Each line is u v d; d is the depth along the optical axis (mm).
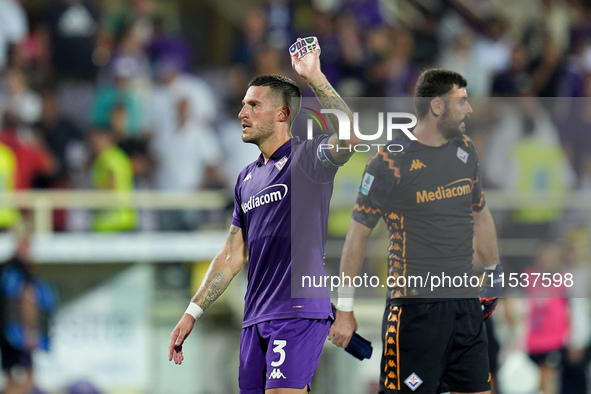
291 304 15539
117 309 31438
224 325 31703
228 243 16297
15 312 30203
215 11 46375
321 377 28500
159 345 31578
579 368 24562
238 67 38688
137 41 37438
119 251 31641
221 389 31453
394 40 38500
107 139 33719
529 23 41094
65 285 31234
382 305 21719
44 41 38062
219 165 35281
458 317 15570
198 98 35406
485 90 37500
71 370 30938
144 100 35000
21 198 31969
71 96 37156
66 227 32531
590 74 36781
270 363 15391
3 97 34250
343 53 37719
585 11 41094
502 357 24156
